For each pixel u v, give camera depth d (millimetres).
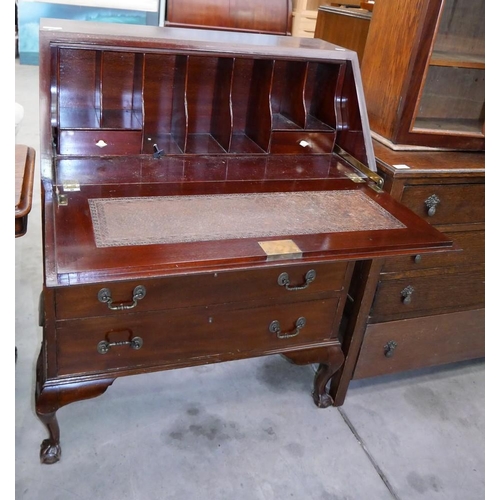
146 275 1120
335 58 1701
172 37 1548
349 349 1873
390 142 1839
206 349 1546
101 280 1088
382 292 1825
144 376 2020
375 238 1368
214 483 1615
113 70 1636
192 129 1820
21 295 2365
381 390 2107
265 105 1703
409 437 1896
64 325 1338
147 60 1646
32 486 1536
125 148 1557
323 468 1721
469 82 1914
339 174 1702
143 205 1364
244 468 1680
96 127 1521
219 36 1742
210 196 1464
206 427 1819
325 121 1848
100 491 1546
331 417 1935
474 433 1955
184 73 1578
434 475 1758
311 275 1535
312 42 1891
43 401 1423
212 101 1800
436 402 2084
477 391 2172
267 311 1563
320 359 1737
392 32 1807
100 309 1348
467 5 1792
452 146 1874
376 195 1611
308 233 1349
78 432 1738
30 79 4984
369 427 1915
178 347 1504
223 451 1732
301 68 1732
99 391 1456
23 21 5258
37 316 2236
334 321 1697
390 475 1733
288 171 1673
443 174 1683
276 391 2023
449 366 2305
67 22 1642
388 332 1916
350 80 1727
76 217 1263
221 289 1458
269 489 1620
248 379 2068
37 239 2797
